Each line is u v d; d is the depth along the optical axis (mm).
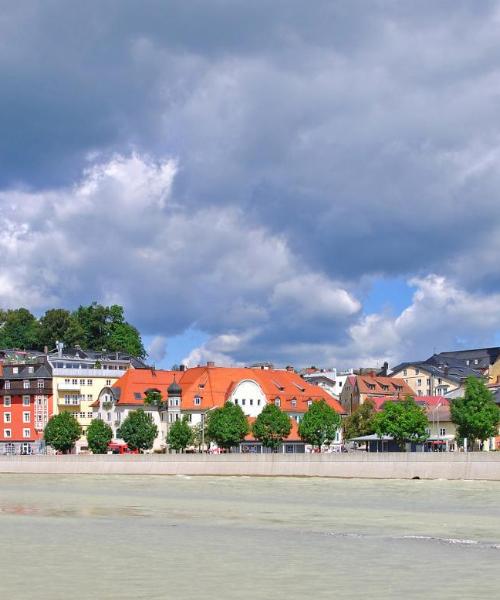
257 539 57031
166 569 42250
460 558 47281
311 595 35062
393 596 34812
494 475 121312
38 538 56969
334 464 136875
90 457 162500
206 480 137125
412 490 108000
